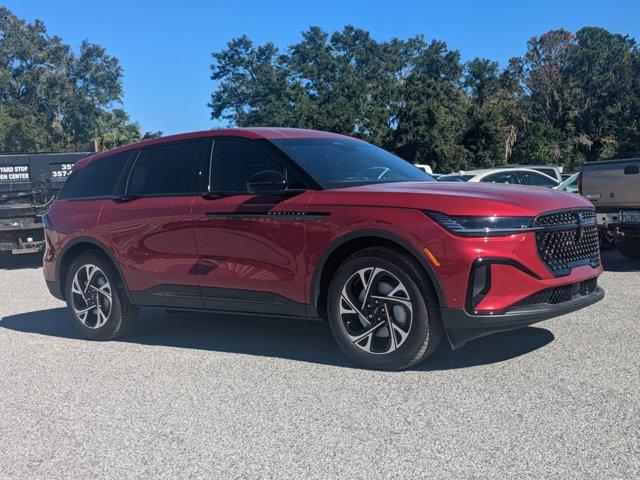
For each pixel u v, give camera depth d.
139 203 6.35
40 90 59.94
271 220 5.38
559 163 59.22
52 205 7.28
